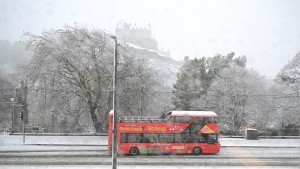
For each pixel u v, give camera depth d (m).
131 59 44.62
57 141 36.59
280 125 54.81
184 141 30.72
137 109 44.16
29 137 39.41
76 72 43.38
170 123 30.91
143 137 30.67
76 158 26.97
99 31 44.97
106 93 42.62
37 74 41.41
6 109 61.62
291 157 28.31
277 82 57.56
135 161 26.48
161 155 30.33
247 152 31.27
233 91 55.19
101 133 43.00
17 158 26.66
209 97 56.84
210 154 30.62
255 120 56.00
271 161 26.48
